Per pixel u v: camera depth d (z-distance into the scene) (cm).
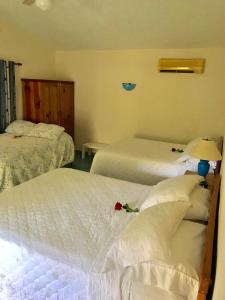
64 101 500
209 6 304
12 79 448
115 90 498
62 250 147
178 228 146
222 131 432
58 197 214
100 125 528
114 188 235
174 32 379
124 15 354
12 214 185
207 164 245
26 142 388
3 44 430
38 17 397
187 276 116
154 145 398
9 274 150
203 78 425
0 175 319
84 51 509
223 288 60
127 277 125
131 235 130
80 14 371
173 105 456
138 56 464
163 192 173
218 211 164
